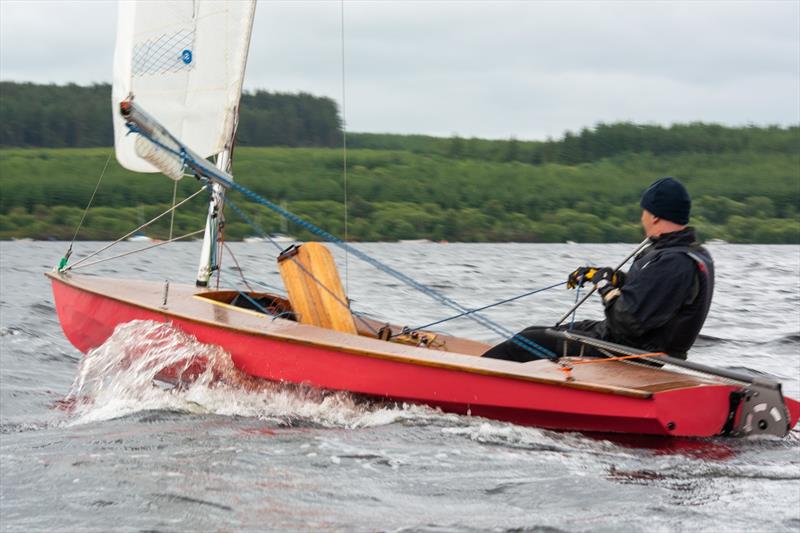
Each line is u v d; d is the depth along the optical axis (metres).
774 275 49.44
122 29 12.29
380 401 10.70
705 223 164.25
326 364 10.78
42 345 16.81
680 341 10.50
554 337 11.19
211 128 13.23
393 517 7.64
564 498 8.16
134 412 11.04
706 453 9.59
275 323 11.55
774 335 20.84
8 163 141.00
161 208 124.06
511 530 7.41
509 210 164.25
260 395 11.26
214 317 11.56
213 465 8.91
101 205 125.94
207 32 12.99
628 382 9.92
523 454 9.41
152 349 11.80
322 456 9.23
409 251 90.69
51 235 118.19
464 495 8.20
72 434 10.09
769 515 7.80
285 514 7.68
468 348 12.97
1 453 9.34
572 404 9.95
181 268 42.31
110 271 39.47
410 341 12.52
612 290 10.59
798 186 175.38
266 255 58.47
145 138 11.38
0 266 44.12
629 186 184.50
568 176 179.50
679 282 10.18
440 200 163.50
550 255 81.44
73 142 185.38
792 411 10.29
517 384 10.12
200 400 11.51
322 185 162.50
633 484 8.56
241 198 97.62
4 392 12.55
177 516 7.62
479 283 37.53
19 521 7.55
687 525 7.55
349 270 44.94
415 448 9.52
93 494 8.12
